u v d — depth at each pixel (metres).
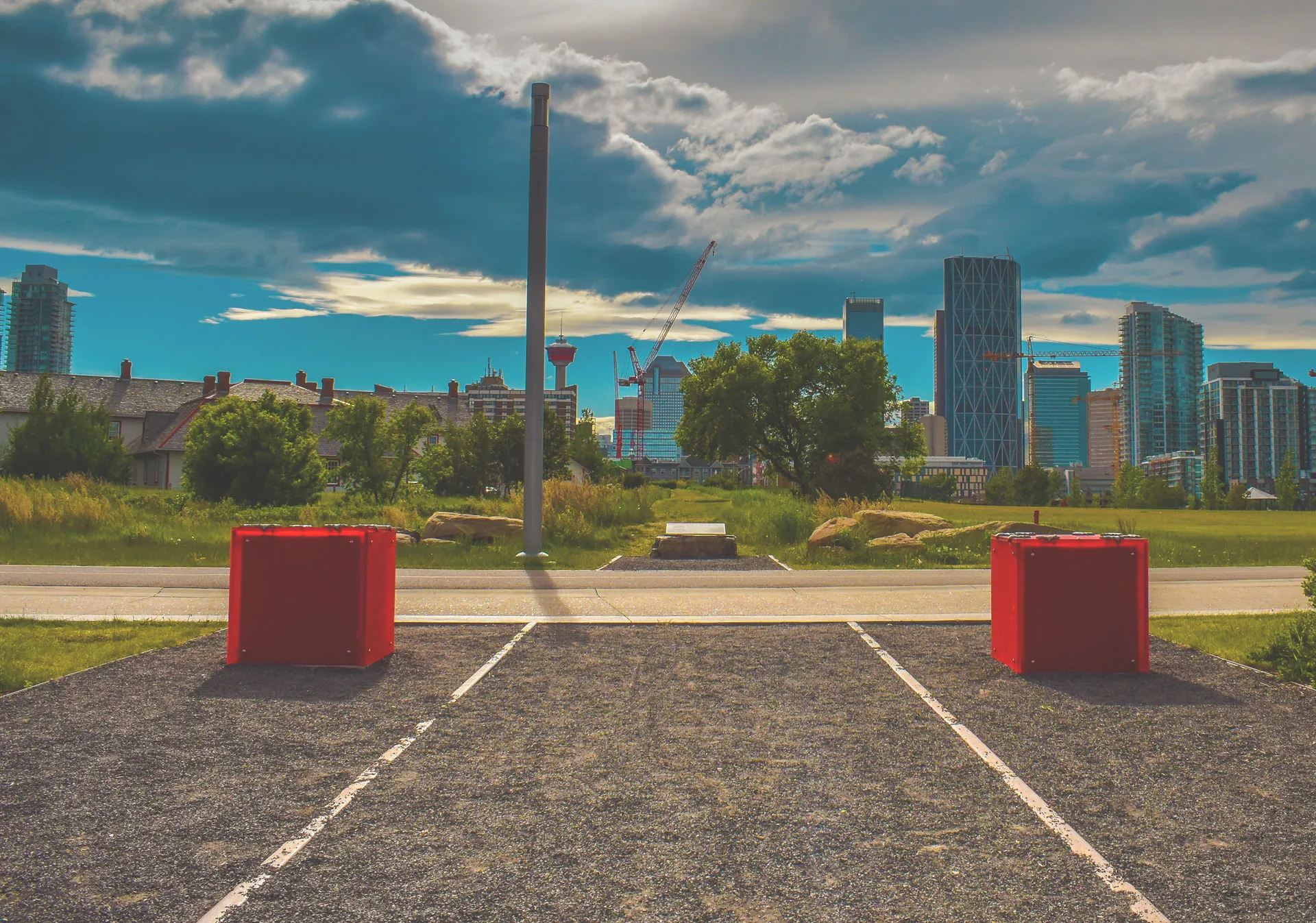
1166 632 9.04
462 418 96.62
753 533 25.31
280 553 7.44
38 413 46.38
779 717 5.91
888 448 65.06
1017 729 5.62
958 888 3.39
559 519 22.33
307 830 3.95
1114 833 3.96
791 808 4.25
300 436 33.53
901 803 4.32
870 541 20.45
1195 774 4.76
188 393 82.81
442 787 4.53
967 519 33.72
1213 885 3.43
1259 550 20.38
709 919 3.14
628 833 3.93
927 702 6.30
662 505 41.44
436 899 3.28
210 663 7.48
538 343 17.72
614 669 7.37
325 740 5.36
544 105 17.77
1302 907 3.25
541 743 5.30
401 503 32.22
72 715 5.86
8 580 13.59
